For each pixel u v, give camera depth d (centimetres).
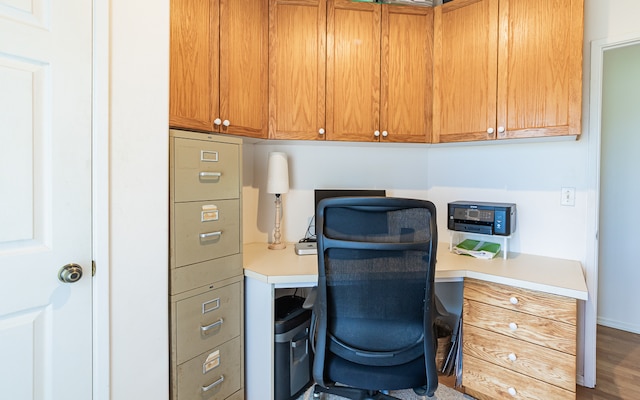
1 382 91
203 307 146
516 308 154
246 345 169
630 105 262
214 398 152
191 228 140
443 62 195
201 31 157
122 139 114
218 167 152
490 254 187
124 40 113
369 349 123
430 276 121
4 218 91
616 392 182
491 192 215
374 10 194
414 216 121
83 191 105
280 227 223
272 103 189
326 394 182
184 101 150
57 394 101
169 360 134
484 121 181
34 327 96
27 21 92
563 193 189
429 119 200
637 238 260
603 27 177
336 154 236
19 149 93
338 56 192
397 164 242
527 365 151
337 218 122
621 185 266
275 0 188
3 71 89
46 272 98
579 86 155
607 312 273
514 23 170
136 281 119
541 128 164
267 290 157
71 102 101
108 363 112
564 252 189
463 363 172
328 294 125
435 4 212
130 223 117
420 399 177
